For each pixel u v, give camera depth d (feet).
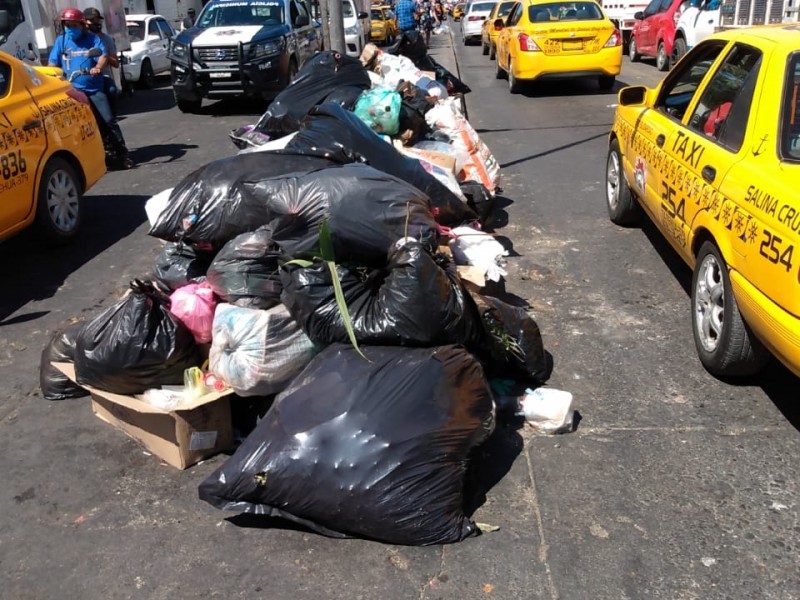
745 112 13.29
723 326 12.98
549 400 12.39
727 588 9.23
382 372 10.50
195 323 12.41
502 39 53.31
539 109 42.57
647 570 9.55
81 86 30.19
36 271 20.84
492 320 12.64
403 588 9.44
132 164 32.04
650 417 12.74
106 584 9.80
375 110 20.53
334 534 10.23
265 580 9.69
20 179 19.98
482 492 11.09
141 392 12.30
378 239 12.69
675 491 10.93
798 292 10.29
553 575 9.53
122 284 19.70
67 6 44.96
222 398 12.10
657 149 17.31
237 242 12.78
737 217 12.24
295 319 11.78
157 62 61.00
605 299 17.39
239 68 41.65
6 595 9.73
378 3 129.49
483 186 20.88
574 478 11.30
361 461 9.75
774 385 13.53
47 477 12.03
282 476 9.87
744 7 36.58
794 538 9.97
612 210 22.49
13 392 14.70
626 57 68.64
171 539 10.52
